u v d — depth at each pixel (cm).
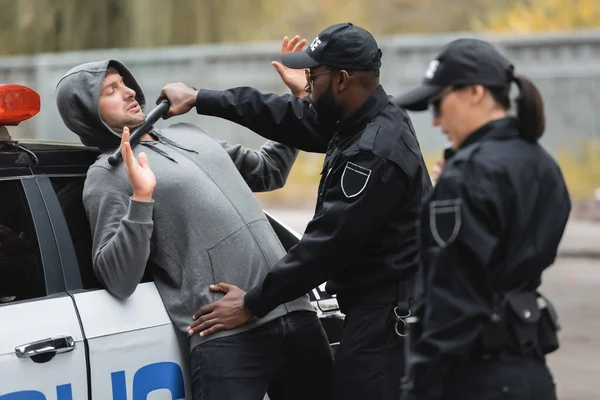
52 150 1380
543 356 1112
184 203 1352
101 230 1315
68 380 1235
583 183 5416
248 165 1562
